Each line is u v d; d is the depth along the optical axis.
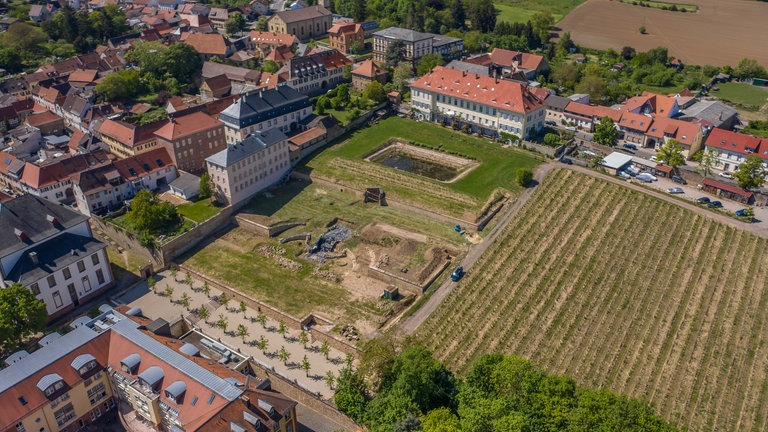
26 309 120.69
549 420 92.50
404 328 130.00
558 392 94.94
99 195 169.88
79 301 140.25
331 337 126.81
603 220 161.12
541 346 123.81
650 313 131.50
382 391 106.19
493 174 183.75
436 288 142.00
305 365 118.31
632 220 160.62
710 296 135.50
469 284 142.38
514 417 89.50
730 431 104.62
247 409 94.62
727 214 162.25
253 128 198.62
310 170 191.38
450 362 120.44
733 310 131.38
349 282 145.88
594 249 151.12
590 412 90.19
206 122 194.75
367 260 152.88
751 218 160.00
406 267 148.12
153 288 146.00
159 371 100.94
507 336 126.75
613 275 142.62
